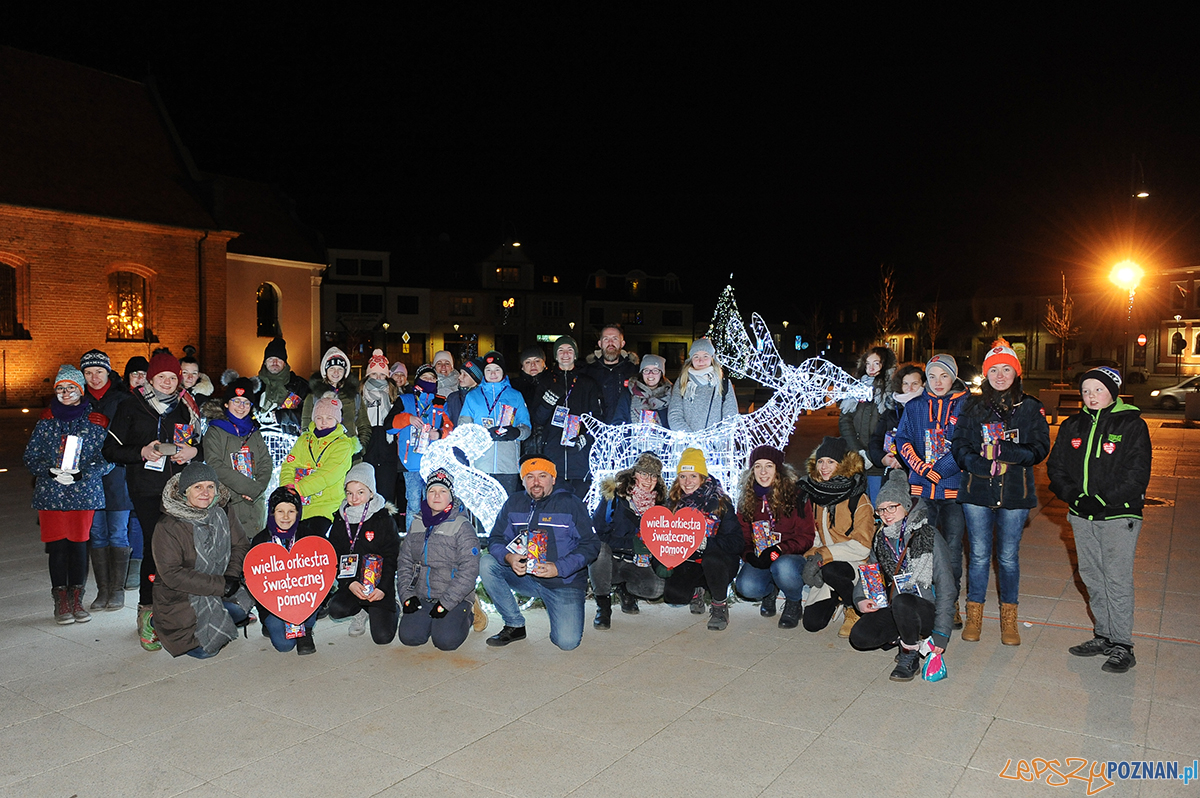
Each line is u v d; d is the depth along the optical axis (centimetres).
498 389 749
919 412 577
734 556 586
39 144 2809
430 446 765
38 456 582
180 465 550
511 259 5944
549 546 550
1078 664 502
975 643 543
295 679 483
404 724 419
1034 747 391
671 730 411
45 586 678
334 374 776
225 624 521
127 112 3206
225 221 3397
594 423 730
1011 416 531
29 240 2639
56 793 351
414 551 551
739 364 2941
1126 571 489
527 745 395
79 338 2772
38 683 475
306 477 592
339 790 353
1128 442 486
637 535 621
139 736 405
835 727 414
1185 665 496
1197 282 4403
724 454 725
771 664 507
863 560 553
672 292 6662
